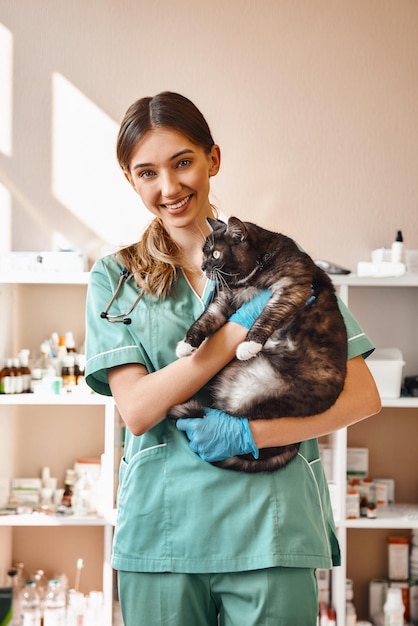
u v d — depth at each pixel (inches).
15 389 126.6
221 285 63.4
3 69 136.3
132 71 136.2
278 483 63.2
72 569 137.3
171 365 61.2
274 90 136.5
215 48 136.3
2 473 131.5
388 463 138.3
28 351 130.9
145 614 63.2
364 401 64.4
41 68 136.3
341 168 136.9
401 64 136.8
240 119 136.4
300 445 65.2
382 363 125.8
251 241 64.4
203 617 63.6
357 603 137.6
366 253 137.1
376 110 136.8
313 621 63.0
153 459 64.1
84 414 138.2
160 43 136.1
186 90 136.3
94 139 136.8
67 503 130.3
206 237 65.4
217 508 62.6
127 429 68.1
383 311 138.2
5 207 136.6
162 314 65.9
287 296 62.2
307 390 62.1
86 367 66.1
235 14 136.4
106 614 125.0
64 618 127.6
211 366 60.6
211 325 61.2
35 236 136.9
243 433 60.3
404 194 137.2
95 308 67.1
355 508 125.6
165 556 62.7
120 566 63.9
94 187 136.9
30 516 124.6
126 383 64.2
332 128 136.9
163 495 63.5
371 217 137.2
